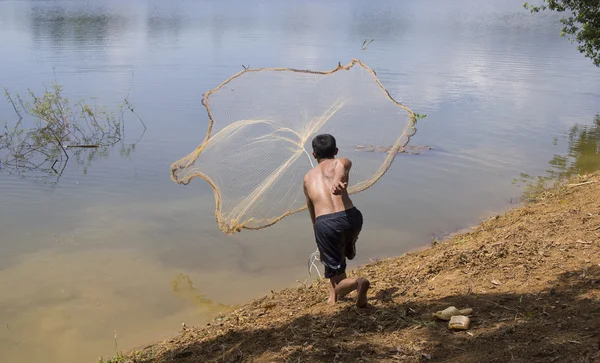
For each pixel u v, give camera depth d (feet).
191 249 26.43
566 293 16.05
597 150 41.11
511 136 44.60
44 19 117.08
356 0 195.42
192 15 135.64
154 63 69.82
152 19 124.06
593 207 25.00
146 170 37.55
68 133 45.14
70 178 36.19
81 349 18.98
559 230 22.25
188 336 18.66
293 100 25.41
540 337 13.57
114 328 20.16
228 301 21.83
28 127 46.37
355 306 17.44
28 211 30.83
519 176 36.01
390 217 29.91
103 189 34.32
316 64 68.39
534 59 75.66
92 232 28.19
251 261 25.22
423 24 118.11
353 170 23.66
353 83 26.81
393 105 26.17
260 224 20.66
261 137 23.13
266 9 156.04
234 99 23.36
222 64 68.95
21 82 59.11
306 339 15.71
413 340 14.69
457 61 73.56
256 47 82.43
